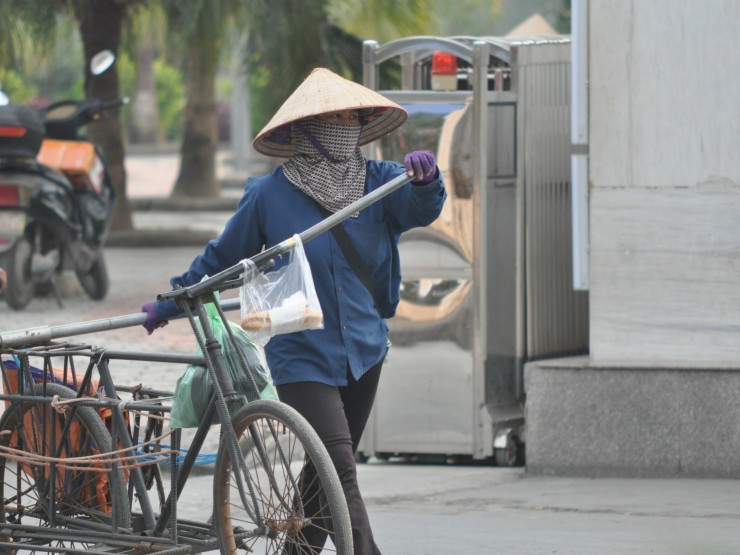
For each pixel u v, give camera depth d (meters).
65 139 47.00
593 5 25.91
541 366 26.86
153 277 55.38
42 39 55.25
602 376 26.53
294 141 17.94
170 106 166.38
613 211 26.17
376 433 29.17
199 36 49.75
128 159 146.25
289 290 16.31
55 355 17.56
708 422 26.11
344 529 15.55
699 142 25.78
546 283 29.94
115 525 17.25
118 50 62.12
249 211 17.53
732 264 25.81
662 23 25.72
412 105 28.08
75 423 17.89
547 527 22.78
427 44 28.39
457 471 28.34
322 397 17.08
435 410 28.81
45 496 18.12
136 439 17.80
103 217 46.50
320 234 17.20
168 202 93.69
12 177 43.38
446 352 28.66
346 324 17.20
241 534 16.64
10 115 42.62
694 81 25.69
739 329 25.88
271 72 48.97
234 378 16.91
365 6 59.03
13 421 18.56
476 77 27.67
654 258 26.11
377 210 17.45
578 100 26.17
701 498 24.59
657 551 20.75
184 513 23.38
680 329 26.11
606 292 26.36
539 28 37.09
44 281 45.69
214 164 96.00
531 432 26.98
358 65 49.41
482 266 28.28
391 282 17.83
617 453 26.58
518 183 29.00
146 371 34.16
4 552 18.11
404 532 22.66
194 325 16.62
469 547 21.39
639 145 25.97
